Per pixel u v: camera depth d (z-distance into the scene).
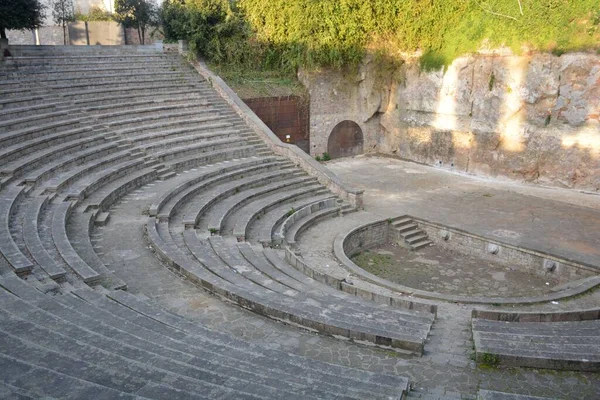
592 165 24.17
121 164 20.55
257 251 16.52
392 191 25.67
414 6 29.80
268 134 26.84
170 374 6.34
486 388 8.33
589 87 23.56
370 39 31.81
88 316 8.52
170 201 18.70
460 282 17.67
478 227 20.19
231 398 5.87
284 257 16.55
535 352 8.95
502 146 27.33
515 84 26.11
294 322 10.34
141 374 6.35
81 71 25.78
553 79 24.66
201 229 17.34
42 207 15.18
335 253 17.83
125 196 19.09
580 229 19.81
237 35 30.81
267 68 31.95
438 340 10.36
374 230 21.06
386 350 9.52
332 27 30.23
